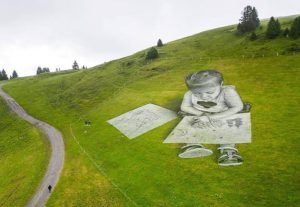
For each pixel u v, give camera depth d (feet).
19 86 527.40
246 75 316.40
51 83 504.02
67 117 345.92
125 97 347.56
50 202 196.34
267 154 199.21
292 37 385.29
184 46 499.51
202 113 261.85
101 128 290.35
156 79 374.22
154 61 453.58
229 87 283.59
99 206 184.55
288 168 183.01
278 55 346.33
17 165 262.26
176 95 311.47
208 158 208.64
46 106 401.29
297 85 274.77
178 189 185.26
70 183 212.84
